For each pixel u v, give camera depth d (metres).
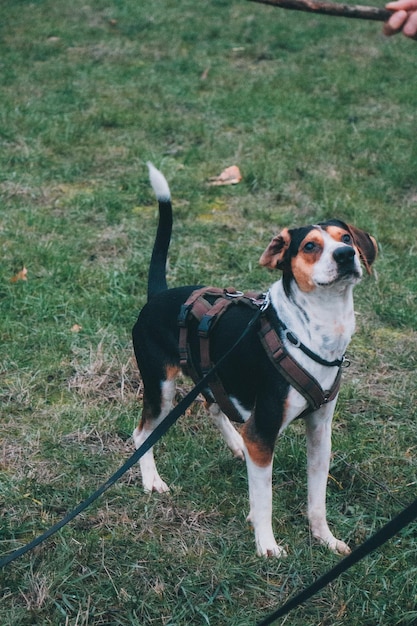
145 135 7.42
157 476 3.53
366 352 4.52
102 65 9.43
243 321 3.06
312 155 6.92
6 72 8.96
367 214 5.94
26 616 2.81
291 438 3.82
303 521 3.37
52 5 11.66
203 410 4.01
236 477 3.58
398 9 2.53
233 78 8.94
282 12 11.48
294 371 2.87
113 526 3.26
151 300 3.41
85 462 3.61
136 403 4.06
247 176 6.51
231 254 5.40
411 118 7.96
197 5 11.83
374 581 2.99
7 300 4.86
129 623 2.81
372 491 3.51
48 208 6.09
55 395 4.11
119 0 11.93
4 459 3.64
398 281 5.16
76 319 4.68
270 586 2.97
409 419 3.98
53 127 7.40
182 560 3.08
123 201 6.20
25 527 3.22
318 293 2.79
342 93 8.56
